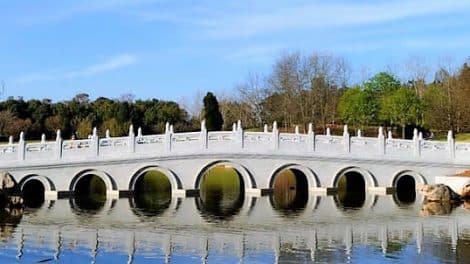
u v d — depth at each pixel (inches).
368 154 1940.2
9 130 3319.4
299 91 3523.6
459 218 1444.4
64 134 3548.2
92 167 1803.6
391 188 1955.0
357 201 1785.2
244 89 4136.3
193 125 3799.2
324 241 1161.4
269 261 997.8
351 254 1044.5
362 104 3216.0
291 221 1406.3
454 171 1983.3
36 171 1770.4
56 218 1422.2
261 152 1875.0
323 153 1916.8
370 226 1332.4
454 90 3203.7
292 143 1902.1
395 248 1092.5
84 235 1208.2
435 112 3117.6
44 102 3796.8
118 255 1035.9
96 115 3695.9
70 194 1797.5
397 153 1956.2
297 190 2103.8
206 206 1653.5
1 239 1152.8
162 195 1915.6
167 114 3796.8
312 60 4350.4
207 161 1854.1
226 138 1861.5
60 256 1022.4
